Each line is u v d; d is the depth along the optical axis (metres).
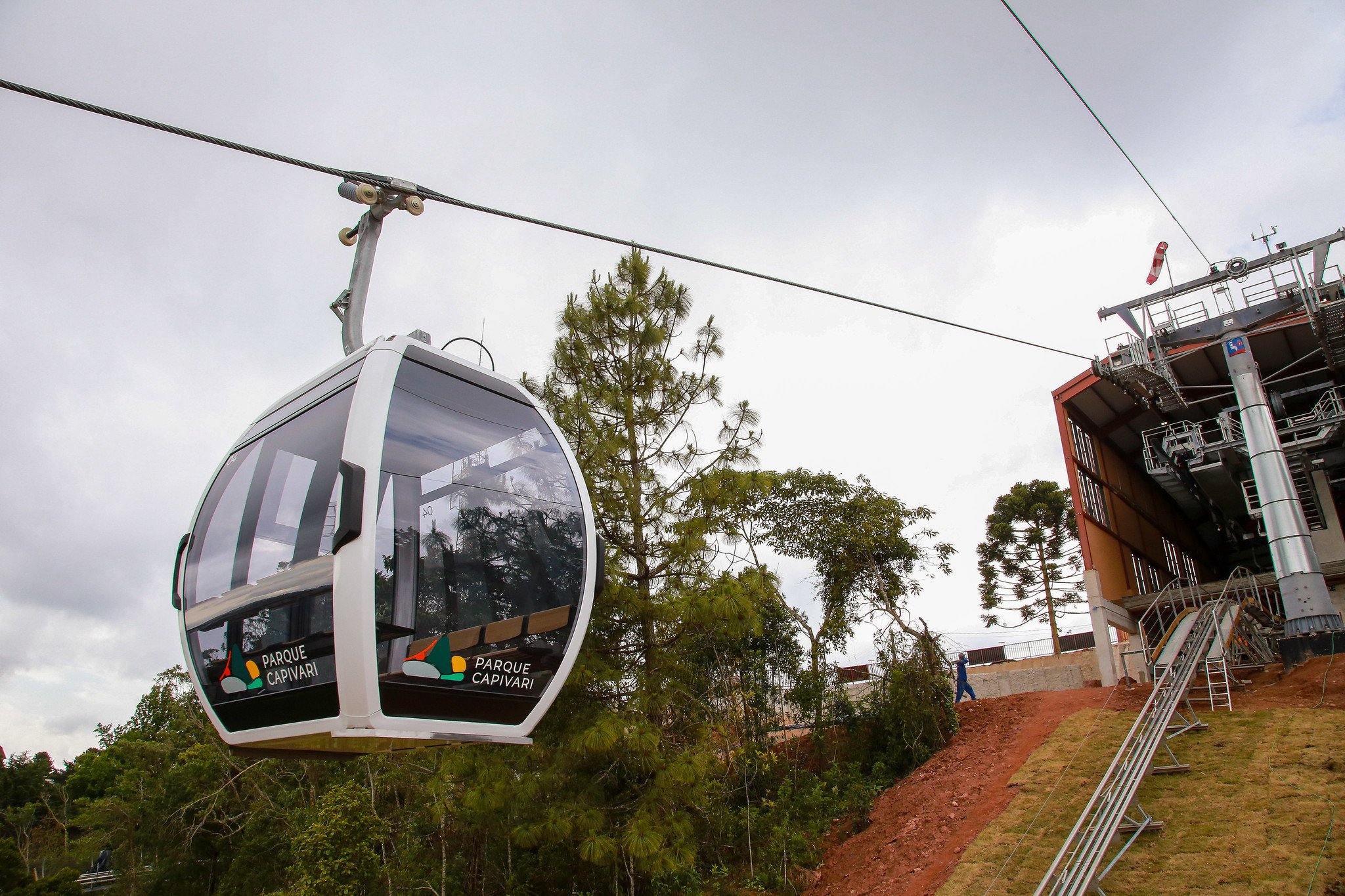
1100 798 12.36
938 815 14.20
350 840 13.76
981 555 36.12
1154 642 23.72
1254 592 20.20
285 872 18.59
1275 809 10.52
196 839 21.55
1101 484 23.72
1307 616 16.31
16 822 36.16
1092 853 10.34
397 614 5.71
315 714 5.82
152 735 27.02
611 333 14.11
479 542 6.45
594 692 12.30
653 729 11.10
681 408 14.09
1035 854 11.60
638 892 13.91
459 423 6.78
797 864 14.35
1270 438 17.89
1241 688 15.38
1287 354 21.45
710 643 16.27
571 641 6.88
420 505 6.13
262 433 7.50
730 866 15.03
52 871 32.78
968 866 11.92
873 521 20.50
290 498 6.44
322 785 20.42
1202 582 30.33
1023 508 34.78
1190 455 22.00
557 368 14.05
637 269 14.31
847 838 15.17
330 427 6.47
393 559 5.82
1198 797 11.38
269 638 6.12
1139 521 25.66
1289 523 17.11
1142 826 10.84
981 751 16.25
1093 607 20.73
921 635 18.55
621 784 13.10
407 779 16.53
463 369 7.19
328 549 5.82
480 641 6.18
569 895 14.35
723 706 17.33
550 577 6.87
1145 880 9.91
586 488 7.54
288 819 19.45
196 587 7.13
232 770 21.41
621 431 13.57
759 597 12.45
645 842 10.52
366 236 7.49
